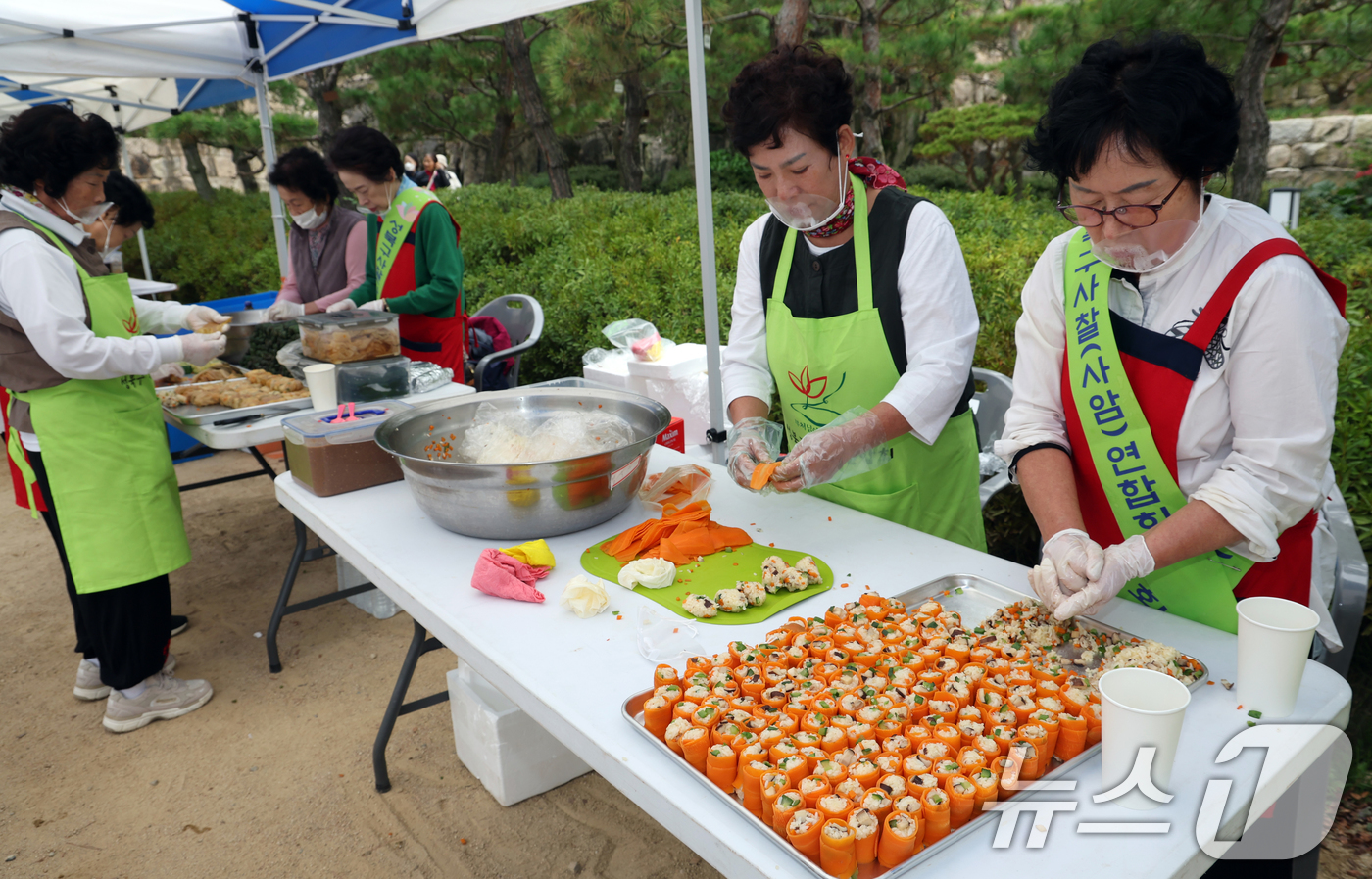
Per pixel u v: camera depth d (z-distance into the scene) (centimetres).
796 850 84
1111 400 132
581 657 126
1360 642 226
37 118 202
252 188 1683
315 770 238
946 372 165
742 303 203
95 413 228
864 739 99
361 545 171
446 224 332
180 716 266
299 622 326
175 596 349
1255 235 118
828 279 180
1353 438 221
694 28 217
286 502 212
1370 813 199
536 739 220
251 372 305
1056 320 143
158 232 1105
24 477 241
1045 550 127
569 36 998
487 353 400
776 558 151
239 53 446
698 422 361
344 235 363
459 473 160
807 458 155
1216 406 124
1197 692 110
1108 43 109
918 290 168
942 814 86
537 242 710
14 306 209
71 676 294
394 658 299
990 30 1053
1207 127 103
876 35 982
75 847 211
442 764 239
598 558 162
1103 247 121
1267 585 131
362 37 383
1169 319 125
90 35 385
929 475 186
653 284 529
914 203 171
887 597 140
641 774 99
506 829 212
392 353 280
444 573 157
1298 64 838
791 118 153
